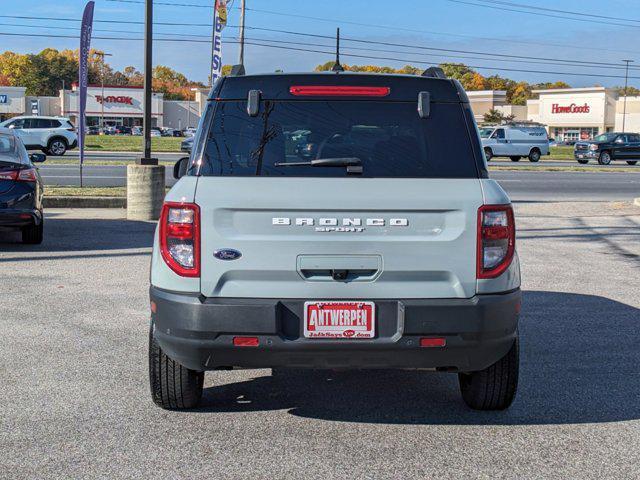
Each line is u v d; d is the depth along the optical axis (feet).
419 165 13.79
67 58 606.55
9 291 27.07
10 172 34.27
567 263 34.86
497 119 414.21
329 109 14.11
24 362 18.97
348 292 13.42
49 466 13.01
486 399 15.44
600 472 12.96
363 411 15.92
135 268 31.65
